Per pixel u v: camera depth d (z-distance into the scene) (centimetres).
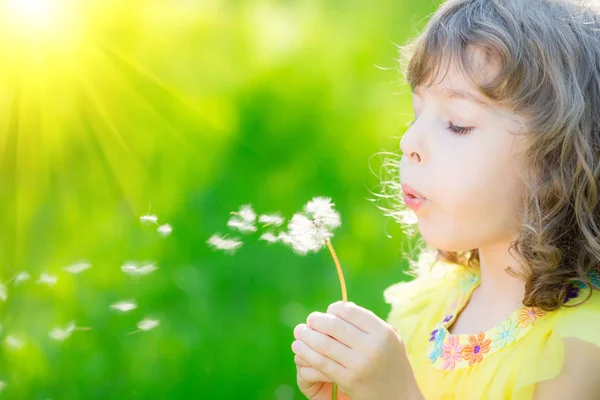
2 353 256
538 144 162
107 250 325
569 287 167
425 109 170
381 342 156
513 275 169
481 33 162
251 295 316
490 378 170
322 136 427
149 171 405
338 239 354
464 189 162
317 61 491
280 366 283
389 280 327
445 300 204
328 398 178
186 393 270
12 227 333
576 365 157
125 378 267
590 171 165
